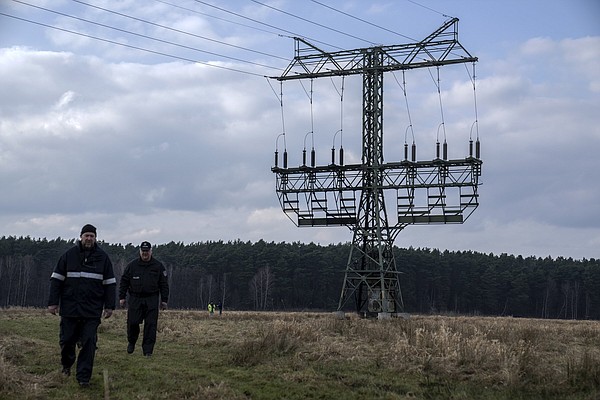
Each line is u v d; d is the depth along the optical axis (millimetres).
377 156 41688
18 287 94188
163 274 15070
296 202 42938
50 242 105562
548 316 110062
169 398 10844
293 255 104938
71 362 11969
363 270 41219
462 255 117000
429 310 107125
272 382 12531
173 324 25016
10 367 11742
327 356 15461
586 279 111000
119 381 11852
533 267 115875
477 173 39625
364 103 42250
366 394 11953
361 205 42000
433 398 11898
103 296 11516
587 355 13836
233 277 105938
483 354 14648
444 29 40500
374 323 27125
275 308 102625
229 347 17031
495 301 107312
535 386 12688
